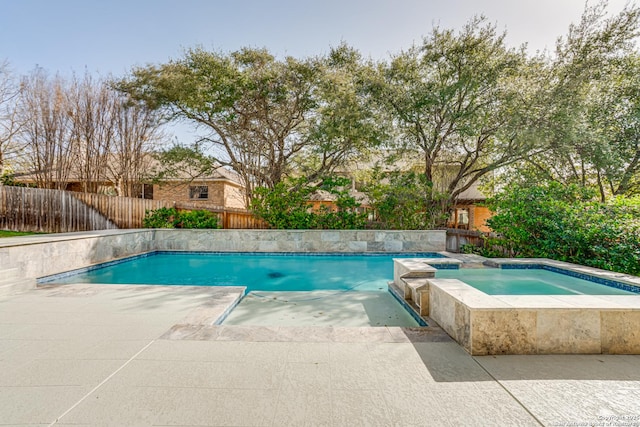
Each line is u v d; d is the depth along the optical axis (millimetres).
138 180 12281
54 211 8094
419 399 1819
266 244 9250
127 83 11375
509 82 9602
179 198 16688
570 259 5934
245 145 11656
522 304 2504
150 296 4125
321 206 10141
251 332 2852
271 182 11727
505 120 9633
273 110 11289
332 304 4480
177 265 7996
